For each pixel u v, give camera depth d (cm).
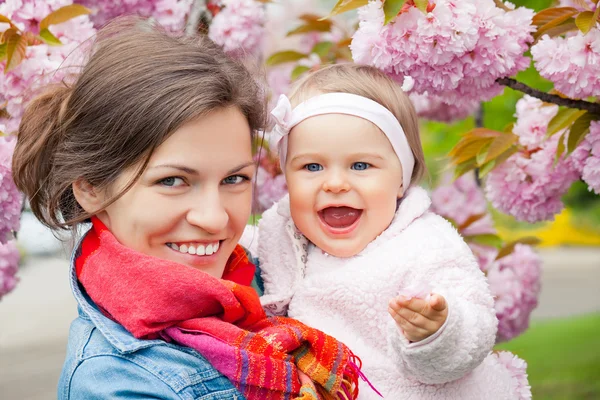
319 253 209
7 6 233
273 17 390
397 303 166
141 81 166
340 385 175
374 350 193
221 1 307
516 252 355
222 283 170
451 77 215
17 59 224
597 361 790
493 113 439
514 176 278
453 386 192
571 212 1827
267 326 178
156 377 161
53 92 189
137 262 165
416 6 207
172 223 166
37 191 187
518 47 215
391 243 199
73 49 228
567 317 1010
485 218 346
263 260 213
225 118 167
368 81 210
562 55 214
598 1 209
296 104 211
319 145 199
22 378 657
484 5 212
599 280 1334
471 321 173
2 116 244
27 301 1013
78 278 179
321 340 175
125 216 169
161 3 280
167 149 163
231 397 164
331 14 222
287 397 167
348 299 193
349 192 199
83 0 273
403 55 213
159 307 164
